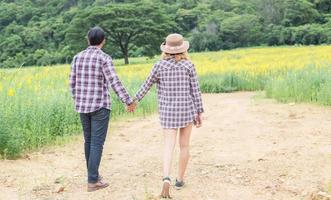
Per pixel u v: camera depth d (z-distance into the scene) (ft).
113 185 20.49
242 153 26.17
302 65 89.15
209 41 274.77
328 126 33.68
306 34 256.52
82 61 19.54
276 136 30.81
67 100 36.55
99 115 19.62
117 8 201.77
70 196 19.04
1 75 41.29
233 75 90.99
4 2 288.30
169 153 18.69
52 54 209.05
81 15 204.64
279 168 22.40
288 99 53.57
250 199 18.26
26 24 266.57
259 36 276.82
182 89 18.74
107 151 28.09
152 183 20.75
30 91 35.42
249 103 55.52
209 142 29.91
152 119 43.29
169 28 207.00
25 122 29.30
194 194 18.98
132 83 62.69
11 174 22.12
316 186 19.29
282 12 303.07
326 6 313.32
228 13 308.60
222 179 21.06
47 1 295.48
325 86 48.70
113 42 201.05
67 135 32.40
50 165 24.23
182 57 18.88
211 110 49.83
